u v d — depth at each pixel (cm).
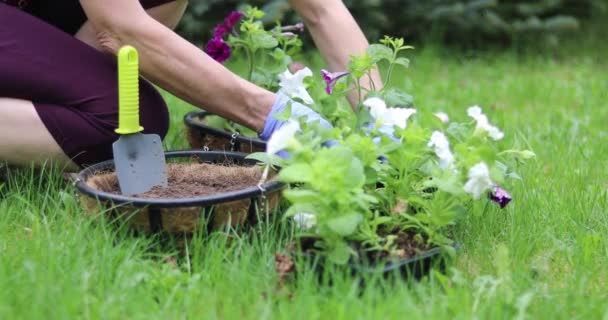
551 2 432
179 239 144
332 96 167
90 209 146
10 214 160
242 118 163
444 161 139
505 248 134
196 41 404
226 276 134
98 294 127
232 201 139
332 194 127
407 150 140
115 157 151
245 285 130
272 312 124
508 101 310
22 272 129
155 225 141
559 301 132
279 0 368
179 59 157
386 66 379
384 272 131
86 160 175
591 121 267
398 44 167
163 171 158
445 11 405
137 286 131
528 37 432
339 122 168
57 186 173
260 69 206
